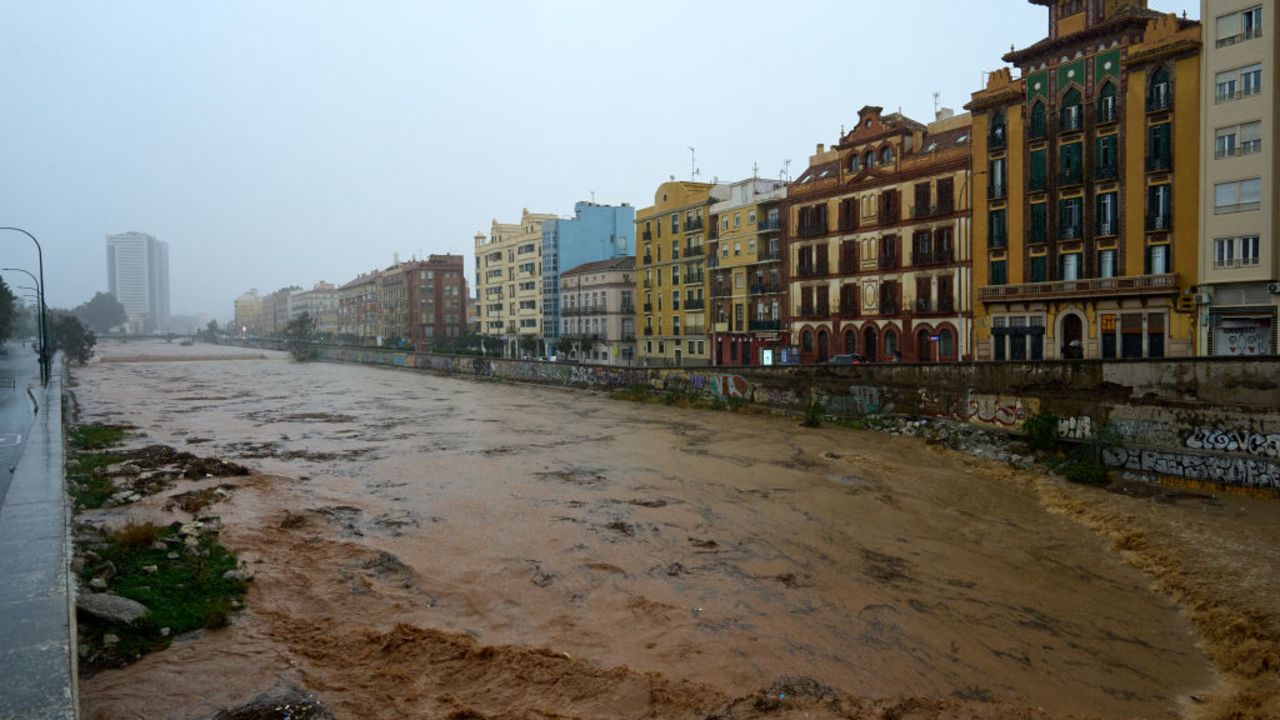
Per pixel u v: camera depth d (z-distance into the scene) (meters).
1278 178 36.66
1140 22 41.91
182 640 12.30
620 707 10.95
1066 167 45.16
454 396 61.97
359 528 20.30
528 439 36.69
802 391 42.16
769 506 23.27
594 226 105.81
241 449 33.72
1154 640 14.51
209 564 15.78
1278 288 36.31
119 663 11.27
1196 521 21.56
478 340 118.19
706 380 49.22
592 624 14.20
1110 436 27.34
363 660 12.09
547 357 104.44
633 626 14.14
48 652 8.46
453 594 15.52
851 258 59.16
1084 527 21.84
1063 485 26.09
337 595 15.05
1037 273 46.72
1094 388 29.33
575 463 30.12
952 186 51.34
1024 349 47.38
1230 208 38.12
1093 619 15.40
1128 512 22.64
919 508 23.47
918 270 53.78
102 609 12.27
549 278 104.31
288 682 11.06
